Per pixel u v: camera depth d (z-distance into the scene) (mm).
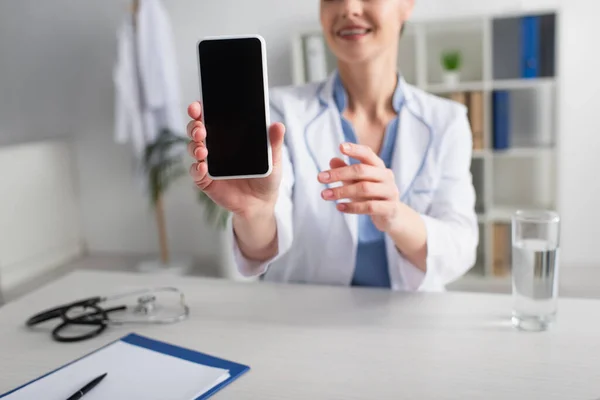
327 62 3061
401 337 851
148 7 3127
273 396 702
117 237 3807
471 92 2889
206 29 3373
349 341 843
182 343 853
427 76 3164
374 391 705
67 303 1046
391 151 1203
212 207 3104
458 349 807
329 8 1105
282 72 3312
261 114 795
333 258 1163
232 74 789
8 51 3727
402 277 1108
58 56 3652
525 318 861
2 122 3854
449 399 683
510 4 3006
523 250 848
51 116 3756
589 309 934
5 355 841
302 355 804
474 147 2922
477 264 3143
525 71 2842
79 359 810
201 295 1051
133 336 881
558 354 784
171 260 3525
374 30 1094
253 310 971
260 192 876
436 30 3100
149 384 735
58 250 3656
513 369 748
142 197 3701
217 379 739
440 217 1161
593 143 3066
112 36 3527
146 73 3154
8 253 3305
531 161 3143
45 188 3543
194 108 770
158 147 3170
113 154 3699
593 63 2992
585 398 679
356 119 1218
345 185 880
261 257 1042
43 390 730
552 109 3029
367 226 1158
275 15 3271
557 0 2971
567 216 3176
